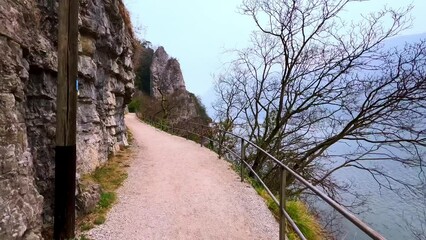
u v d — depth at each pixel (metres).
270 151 11.68
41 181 4.82
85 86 7.31
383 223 8.55
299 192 9.78
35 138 4.79
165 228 4.99
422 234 7.82
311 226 6.27
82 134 7.06
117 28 9.59
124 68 12.22
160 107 37.47
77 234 4.59
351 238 6.70
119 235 4.71
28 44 4.17
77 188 5.49
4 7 3.44
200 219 5.36
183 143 14.94
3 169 3.11
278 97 12.16
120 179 7.59
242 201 6.28
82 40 7.00
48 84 5.02
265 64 12.39
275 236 4.91
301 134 11.45
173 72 57.69
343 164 10.00
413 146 8.89
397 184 9.18
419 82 8.84
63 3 4.07
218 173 8.49
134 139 15.08
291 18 11.17
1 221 2.97
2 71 3.27
